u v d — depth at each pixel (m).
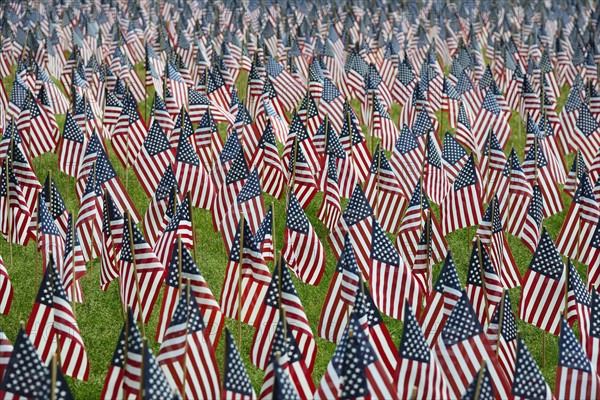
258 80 32.97
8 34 40.81
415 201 21.69
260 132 30.03
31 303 21.64
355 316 16.38
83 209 21.80
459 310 16.05
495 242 21.25
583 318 18.62
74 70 32.38
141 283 18.77
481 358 16.00
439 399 15.59
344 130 27.11
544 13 52.81
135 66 42.59
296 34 41.47
